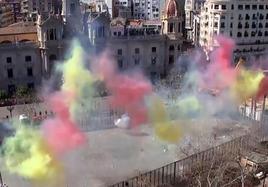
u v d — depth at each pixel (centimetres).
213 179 6950
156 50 14588
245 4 16512
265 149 8425
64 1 13425
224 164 7500
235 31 16650
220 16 16388
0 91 12162
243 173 6844
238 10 16450
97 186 7500
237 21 16550
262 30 17162
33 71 13275
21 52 12962
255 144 8481
